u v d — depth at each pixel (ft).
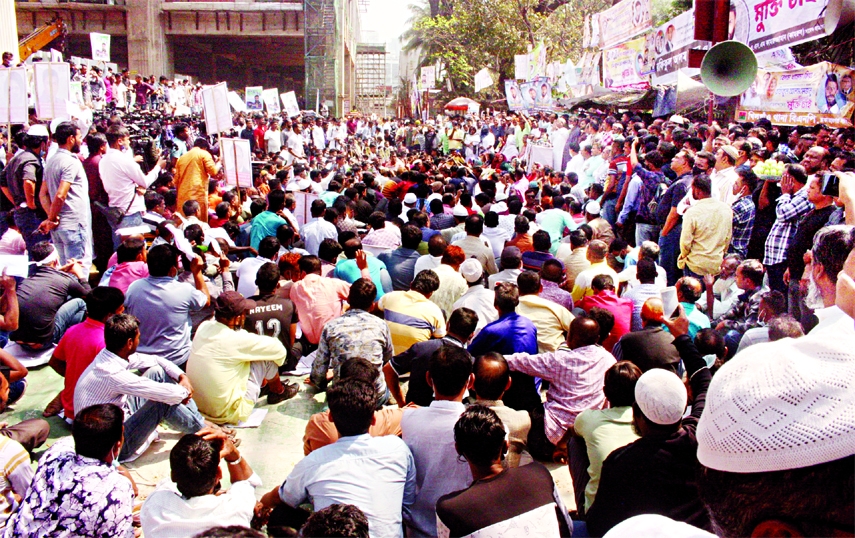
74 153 22.86
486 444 8.29
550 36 96.63
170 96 81.41
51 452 9.59
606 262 21.12
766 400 2.81
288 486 9.78
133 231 22.62
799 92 29.78
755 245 22.80
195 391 15.02
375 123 104.37
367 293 15.70
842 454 2.69
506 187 39.70
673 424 8.78
